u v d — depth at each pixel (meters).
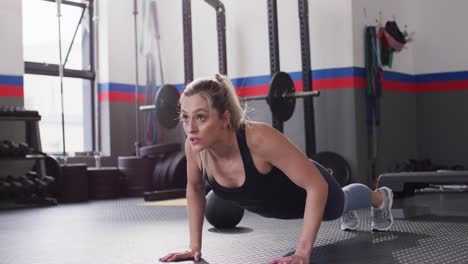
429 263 1.83
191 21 5.66
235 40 5.75
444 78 5.87
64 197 4.91
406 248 2.12
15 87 5.16
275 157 1.61
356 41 5.14
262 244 2.33
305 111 5.04
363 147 5.16
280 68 5.48
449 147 5.86
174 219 3.39
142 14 6.16
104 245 2.46
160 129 6.15
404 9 5.95
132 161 5.42
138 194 5.43
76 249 2.38
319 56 5.27
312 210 1.60
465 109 5.75
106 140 6.04
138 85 6.12
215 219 2.78
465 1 5.72
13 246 2.52
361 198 2.29
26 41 5.54
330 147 5.22
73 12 5.89
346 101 5.12
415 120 6.04
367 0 5.30
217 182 1.76
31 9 5.57
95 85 6.07
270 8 5.05
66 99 5.89
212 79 1.57
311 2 5.29
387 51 5.39
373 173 5.19
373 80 5.16
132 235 2.75
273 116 4.84
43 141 5.73
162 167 5.41
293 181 1.64
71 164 5.14
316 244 2.26
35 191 4.63
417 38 6.00
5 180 4.59
